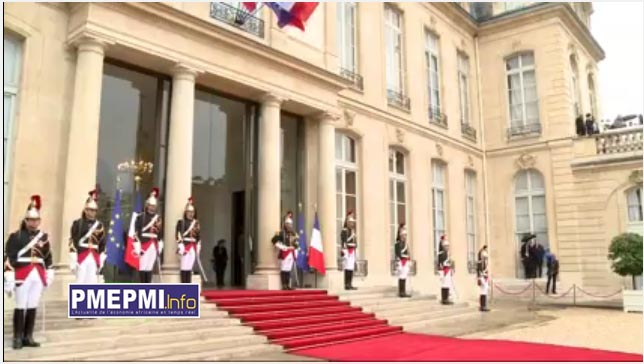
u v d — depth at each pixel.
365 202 13.91
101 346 6.42
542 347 7.90
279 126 11.39
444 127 17.67
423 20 17.47
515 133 19.45
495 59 20.17
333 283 11.83
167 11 9.27
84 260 7.30
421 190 16.09
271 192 11.02
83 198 8.12
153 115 10.15
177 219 9.29
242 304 8.89
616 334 9.51
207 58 9.98
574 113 19.50
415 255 15.38
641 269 13.95
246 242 11.51
